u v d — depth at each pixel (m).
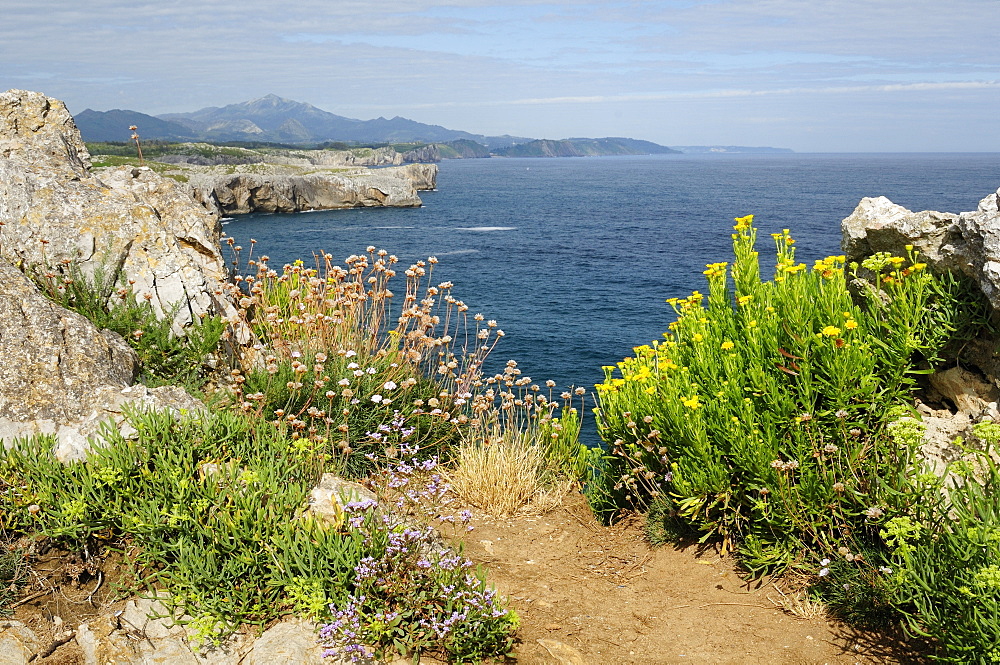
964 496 4.11
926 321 5.55
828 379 5.12
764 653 4.36
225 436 5.36
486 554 5.68
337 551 4.40
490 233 75.50
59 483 4.76
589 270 50.47
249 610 4.24
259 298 8.74
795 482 5.05
